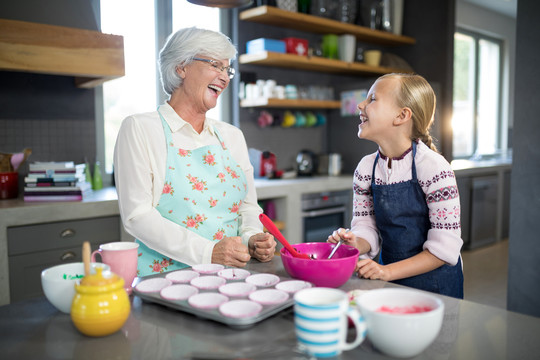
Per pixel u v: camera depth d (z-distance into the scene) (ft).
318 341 2.08
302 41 11.84
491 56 20.83
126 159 4.54
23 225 7.27
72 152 9.70
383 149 4.29
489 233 15.92
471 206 14.87
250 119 12.25
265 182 10.96
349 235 3.96
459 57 19.10
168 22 10.94
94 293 2.37
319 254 3.89
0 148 8.80
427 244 3.89
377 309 2.39
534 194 7.77
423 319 2.06
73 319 2.40
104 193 9.03
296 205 10.88
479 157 18.61
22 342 2.38
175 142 4.78
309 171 12.81
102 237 8.06
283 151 13.16
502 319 2.65
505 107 20.98
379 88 4.09
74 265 2.91
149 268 4.57
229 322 2.45
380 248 4.92
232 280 3.17
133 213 4.37
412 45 14.88
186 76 4.82
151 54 10.84
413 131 4.18
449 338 2.40
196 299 2.74
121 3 10.22
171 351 2.25
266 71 12.46
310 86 12.62
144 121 4.70
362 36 13.60
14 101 8.92
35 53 7.46
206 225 4.82
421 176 4.03
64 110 9.54
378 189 4.30
